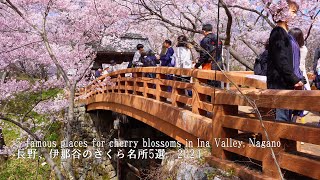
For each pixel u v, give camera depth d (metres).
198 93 5.34
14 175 13.69
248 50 17.17
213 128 4.43
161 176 5.40
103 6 10.32
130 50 21.25
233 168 3.82
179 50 7.44
